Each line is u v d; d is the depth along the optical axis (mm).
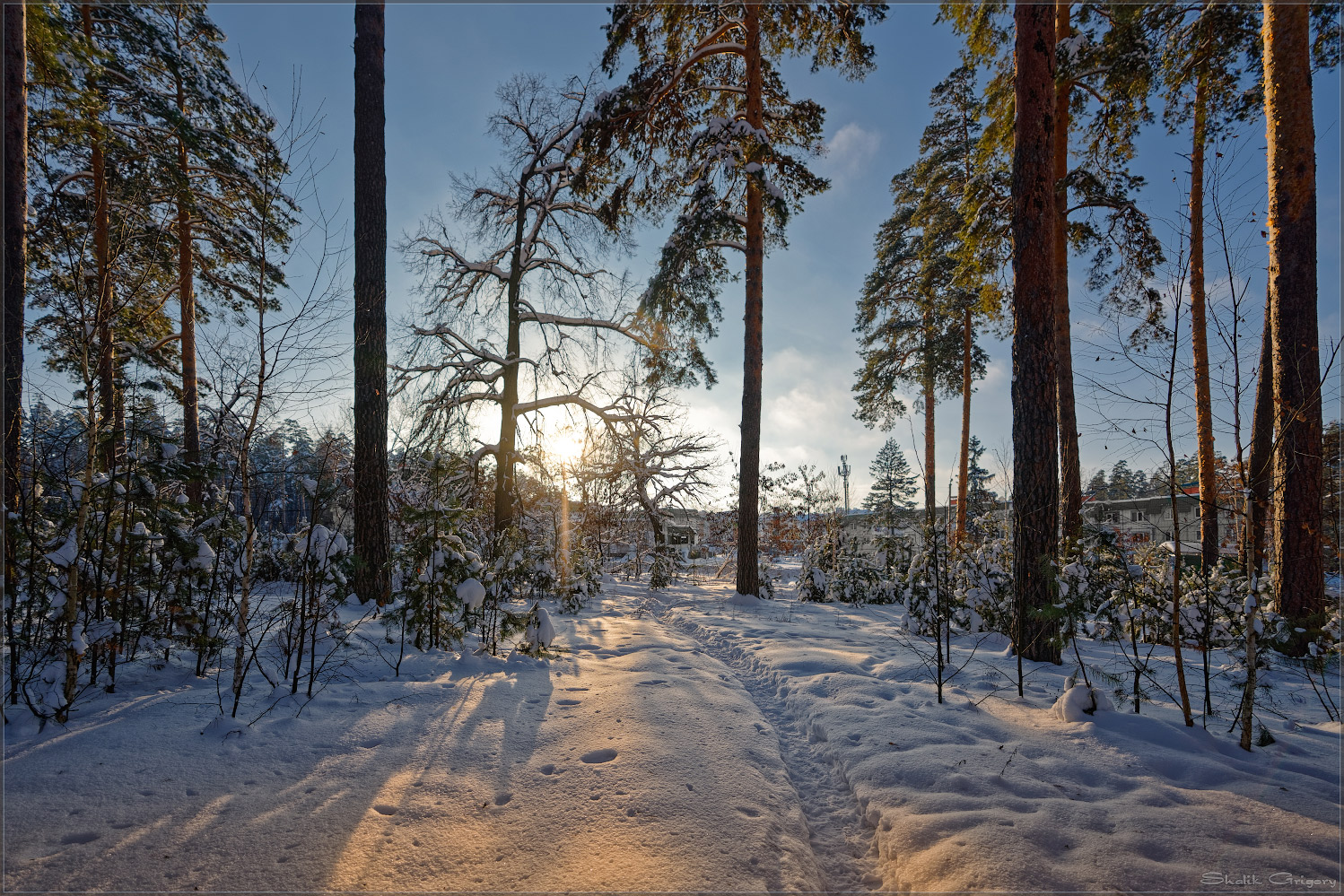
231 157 9445
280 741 3275
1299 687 4988
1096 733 3617
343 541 5016
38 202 7699
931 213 18562
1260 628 3809
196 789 2699
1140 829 2531
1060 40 10141
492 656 5547
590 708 4117
